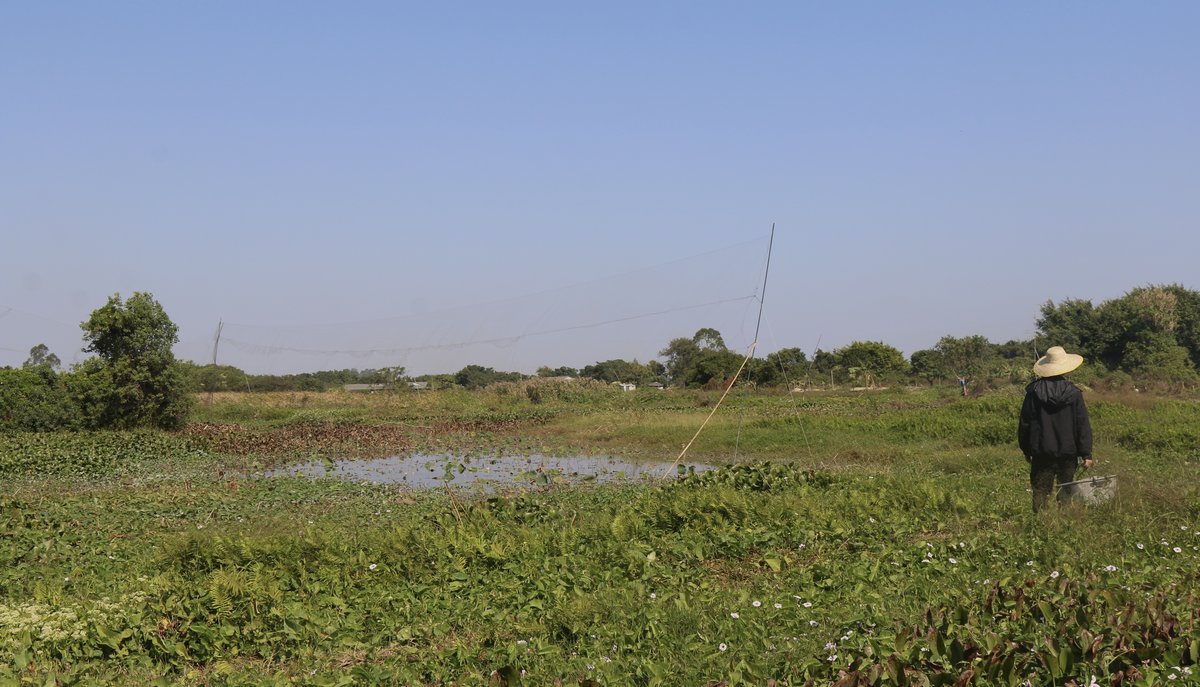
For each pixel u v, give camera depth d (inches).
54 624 256.1
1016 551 306.0
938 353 2527.1
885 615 244.5
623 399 1652.3
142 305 1136.8
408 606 281.3
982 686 192.5
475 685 221.6
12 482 668.1
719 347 2170.3
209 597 278.8
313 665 242.7
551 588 292.4
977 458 609.3
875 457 698.8
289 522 459.8
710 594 280.2
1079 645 203.8
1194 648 197.2
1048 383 378.0
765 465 502.3
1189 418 792.3
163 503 545.3
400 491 602.9
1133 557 288.5
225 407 1529.3
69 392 1137.4
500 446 925.2
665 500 417.7
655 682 211.6
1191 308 2098.9
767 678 208.2
